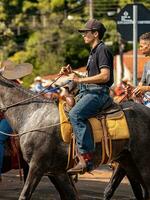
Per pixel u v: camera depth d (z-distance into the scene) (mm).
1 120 12031
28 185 10852
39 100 11211
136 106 11344
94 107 10906
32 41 48688
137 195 12617
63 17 50156
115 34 47344
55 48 48719
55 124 10898
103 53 10891
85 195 14555
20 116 11164
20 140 11109
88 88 10945
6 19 49188
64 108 11008
